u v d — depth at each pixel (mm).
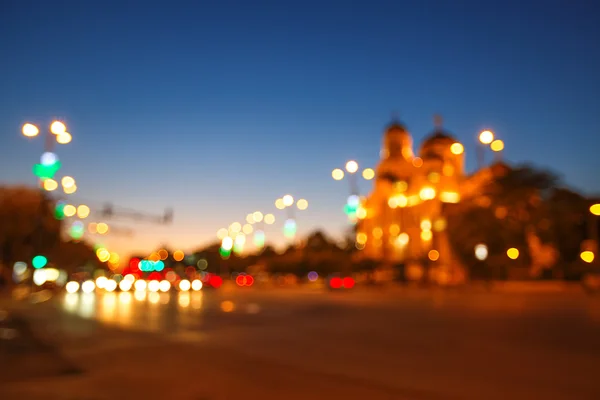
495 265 59062
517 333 16562
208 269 112562
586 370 10781
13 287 55969
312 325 19250
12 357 12547
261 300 35719
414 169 79812
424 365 11367
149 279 61719
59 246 67625
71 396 8805
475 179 67375
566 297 38906
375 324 19391
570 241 62906
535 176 58594
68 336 16438
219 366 11359
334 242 94125
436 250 69250
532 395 8797
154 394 8922
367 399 8570
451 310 25859
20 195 55250
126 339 15633
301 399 8578
